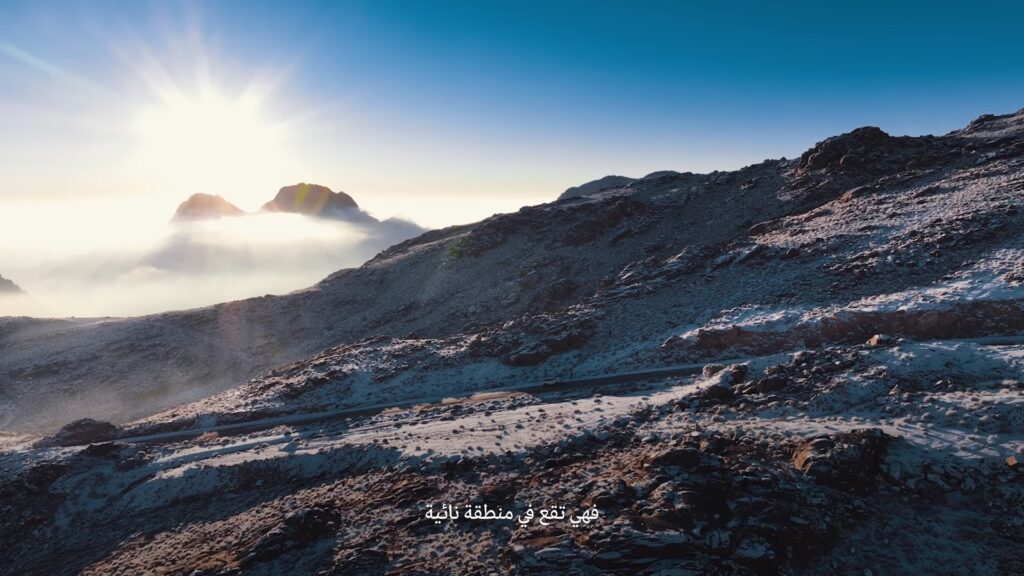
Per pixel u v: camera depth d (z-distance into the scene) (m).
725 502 17.33
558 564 14.96
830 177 87.75
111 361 80.88
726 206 96.19
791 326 40.56
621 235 96.56
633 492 18.50
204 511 27.89
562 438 26.55
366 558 17.92
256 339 90.62
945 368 25.55
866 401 24.34
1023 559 14.84
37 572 25.36
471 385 48.12
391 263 112.81
